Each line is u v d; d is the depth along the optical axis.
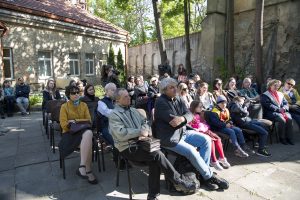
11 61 13.46
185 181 3.53
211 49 14.77
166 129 3.84
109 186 3.87
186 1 15.27
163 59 14.41
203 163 3.73
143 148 3.41
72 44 16.94
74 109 4.46
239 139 4.98
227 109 5.30
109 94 4.97
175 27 35.50
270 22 12.80
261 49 10.19
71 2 21.97
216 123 4.96
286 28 12.21
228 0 12.09
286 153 5.14
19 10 13.41
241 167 4.47
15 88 10.42
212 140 4.36
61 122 4.30
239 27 14.30
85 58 18.22
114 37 20.41
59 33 15.98
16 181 4.07
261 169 4.39
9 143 6.01
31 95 12.48
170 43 21.03
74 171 4.38
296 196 3.54
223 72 13.01
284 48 12.34
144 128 3.67
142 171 4.36
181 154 3.78
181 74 10.55
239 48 14.37
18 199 3.57
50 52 15.64
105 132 4.60
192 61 18.19
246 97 6.78
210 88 11.70
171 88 3.91
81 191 3.74
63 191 3.75
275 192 3.65
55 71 15.86
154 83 7.62
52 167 4.56
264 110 5.95
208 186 3.73
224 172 4.28
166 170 3.43
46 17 14.86
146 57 25.36
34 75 14.55
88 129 4.15
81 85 5.91
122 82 18.14
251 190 3.70
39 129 7.34
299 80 11.79
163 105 3.84
